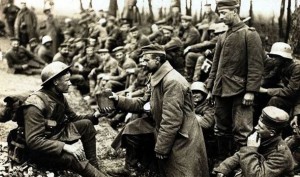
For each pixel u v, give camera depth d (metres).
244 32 4.98
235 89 5.02
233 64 5.04
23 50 12.83
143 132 5.05
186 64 7.82
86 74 11.12
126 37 13.79
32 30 17.42
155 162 5.28
